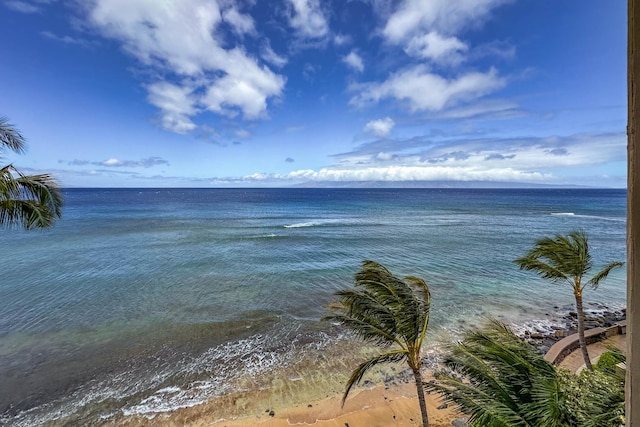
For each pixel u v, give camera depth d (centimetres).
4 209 862
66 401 888
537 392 475
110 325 1330
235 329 1298
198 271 2127
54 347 1159
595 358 1062
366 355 1107
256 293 1719
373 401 888
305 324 1340
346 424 808
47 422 816
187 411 850
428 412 845
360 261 2392
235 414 840
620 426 407
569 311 1501
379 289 715
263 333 1265
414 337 682
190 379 980
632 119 128
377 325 682
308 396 909
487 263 2342
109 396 906
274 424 809
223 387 945
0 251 2691
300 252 2694
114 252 2667
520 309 1522
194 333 1265
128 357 1097
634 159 126
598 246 2795
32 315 1426
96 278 1964
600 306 1563
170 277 1991
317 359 1085
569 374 606
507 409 460
